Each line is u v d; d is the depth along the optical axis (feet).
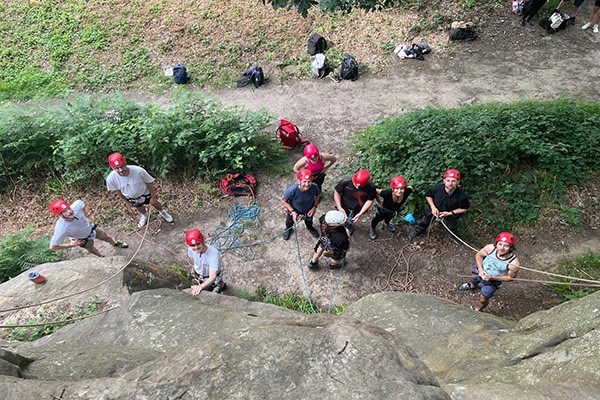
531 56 36.22
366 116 34.01
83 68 42.09
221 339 8.09
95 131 30.37
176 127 29.84
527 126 27.48
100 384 7.54
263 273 24.84
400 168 27.89
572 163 26.22
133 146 30.45
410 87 35.73
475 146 26.76
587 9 38.86
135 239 27.32
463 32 38.09
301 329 8.06
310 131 33.53
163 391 7.27
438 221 23.99
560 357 10.74
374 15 41.52
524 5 38.09
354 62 36.83
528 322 13.23
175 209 28.76
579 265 22.81
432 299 16.55
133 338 14.12
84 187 30.86
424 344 13.66
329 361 7.38
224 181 29.22
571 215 24.49
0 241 27.89
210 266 19.02
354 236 25.86
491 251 18.93
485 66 36.17
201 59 41.42
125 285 19.54
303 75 38.50
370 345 7.61
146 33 44.04
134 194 25.02
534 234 24.39
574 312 12.14
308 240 26.05
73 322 17.58
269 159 31.35
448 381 11.37
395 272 24.00
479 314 15.37
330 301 23.16
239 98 37.50
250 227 27.25
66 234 22.30
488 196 26.08
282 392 7.01
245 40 42.11
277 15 43.29
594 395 9.37
